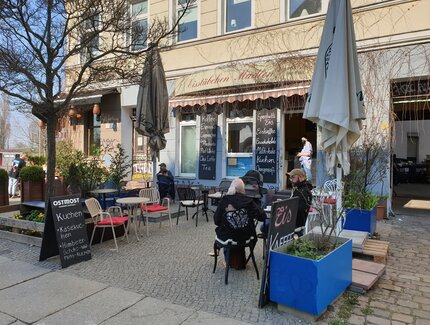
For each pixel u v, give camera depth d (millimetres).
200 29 10797
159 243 6207
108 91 12000
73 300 3943
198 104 10273
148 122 8555
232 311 3623
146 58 6715
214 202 9531
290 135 11734
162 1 11484
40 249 5672
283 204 3889
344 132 4457
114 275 4688
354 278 4172
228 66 9750
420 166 18281
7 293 4156
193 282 4398
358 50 8242
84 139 13727
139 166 12656
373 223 6355
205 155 10680
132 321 3451
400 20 7809
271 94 8664
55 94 6445
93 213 5812
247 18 10219
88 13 5754
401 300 3850
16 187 13641
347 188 6559
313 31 8922
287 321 3414
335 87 4375
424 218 7980
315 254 3760
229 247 4426
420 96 7875
